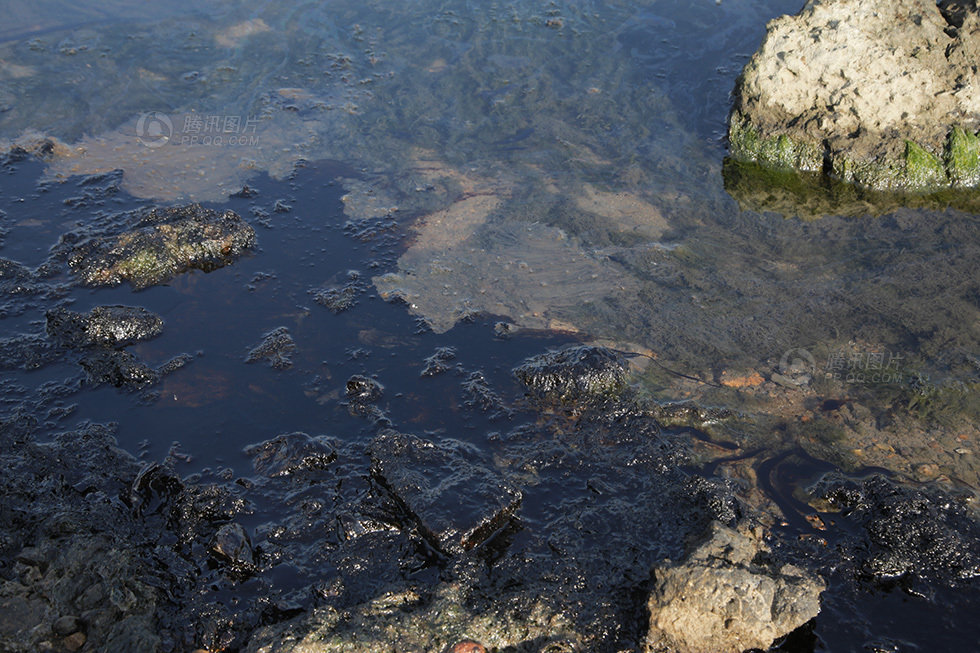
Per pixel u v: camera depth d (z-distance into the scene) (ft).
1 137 26.00
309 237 22.06
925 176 23.57
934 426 16.33
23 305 19.61
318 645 11.71
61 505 14.70
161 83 29.35
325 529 14.40
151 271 20.43
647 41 31.35
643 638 12.42
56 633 12.30
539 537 14.25
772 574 12.76
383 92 29.01
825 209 23.21
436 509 14.16
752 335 18.67
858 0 24.36
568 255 21.47
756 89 25.12
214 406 17.02
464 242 21.98
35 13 33.81
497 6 34.24
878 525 14.23
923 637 12.62
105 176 24.35
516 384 17.49
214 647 12.53
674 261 21.15
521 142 26.30
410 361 18.13
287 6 34.88
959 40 23.85
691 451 15.94
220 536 13.83
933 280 20.03
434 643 12.03
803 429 16.38
